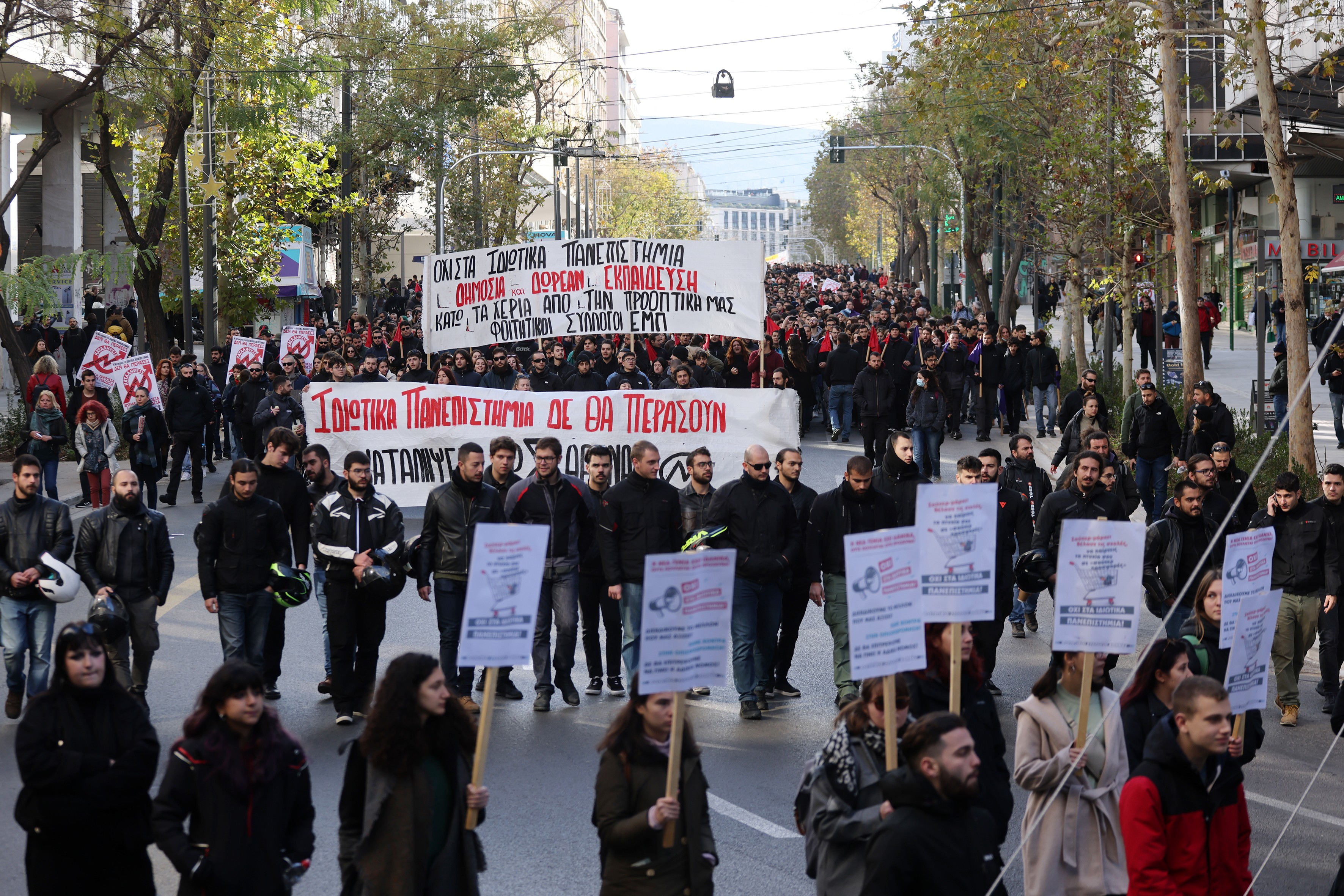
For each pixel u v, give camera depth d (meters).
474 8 44.62
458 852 5.26
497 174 59.59
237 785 5.21
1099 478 11.09
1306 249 35.94
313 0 29.62
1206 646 7.36
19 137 44.91
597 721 10.02
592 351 22.91
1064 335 33.22
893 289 64.00
